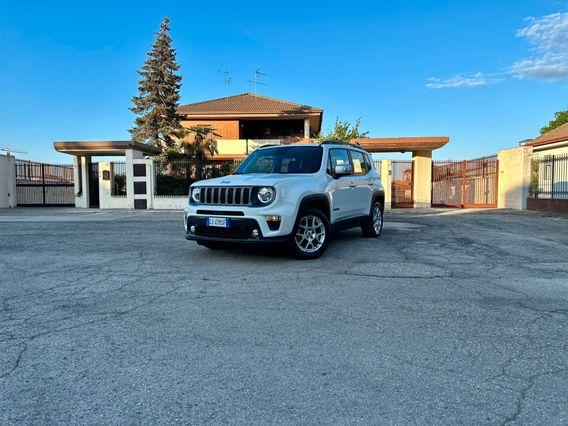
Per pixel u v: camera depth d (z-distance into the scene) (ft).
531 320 13.34
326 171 24.34
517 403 8.56
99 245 27.30
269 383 9.31
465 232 34.81
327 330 12.35
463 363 10.32
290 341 11.55
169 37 102.06
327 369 9.96
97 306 14.46
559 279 18.80
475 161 69.21
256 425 7.81
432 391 9.01
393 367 10.09
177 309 14.14
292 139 95.30
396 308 14.40
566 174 55.26
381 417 8.06
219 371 9.84
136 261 21.93
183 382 9.34
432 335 12.05
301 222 21.79
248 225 19.95
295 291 16.29
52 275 18.92
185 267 20.45
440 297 15.74
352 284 17.42
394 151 72.64
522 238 31.35
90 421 7.92
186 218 22.16
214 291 16.26
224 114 104.94
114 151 69.10
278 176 22.02
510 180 64.59
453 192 70.23
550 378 9.61
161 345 11.25
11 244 27.81
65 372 9.77
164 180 70.59
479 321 13.23
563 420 7.98
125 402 8.55
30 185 75.25
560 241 29.99
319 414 8.15
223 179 22.16
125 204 68.49
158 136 101.14
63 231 35.29
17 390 8.98
